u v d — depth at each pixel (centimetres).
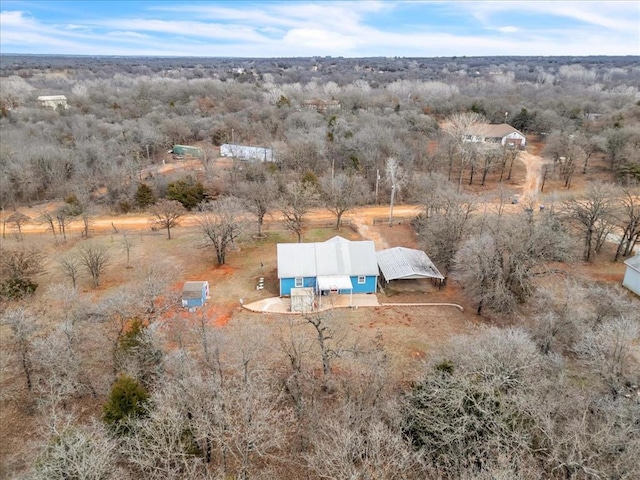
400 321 3044
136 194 5331
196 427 1711
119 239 4438
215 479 1667
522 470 1475
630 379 2089
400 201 5528
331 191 4888
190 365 2088
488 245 2961
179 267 3834
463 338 2325
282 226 4756
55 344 2191
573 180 5978
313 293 3250
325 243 3516
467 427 1730
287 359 2536
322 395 2227
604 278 3584
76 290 3055
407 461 1625
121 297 2728
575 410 1794
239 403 1836
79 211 5072
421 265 3534
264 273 3766
